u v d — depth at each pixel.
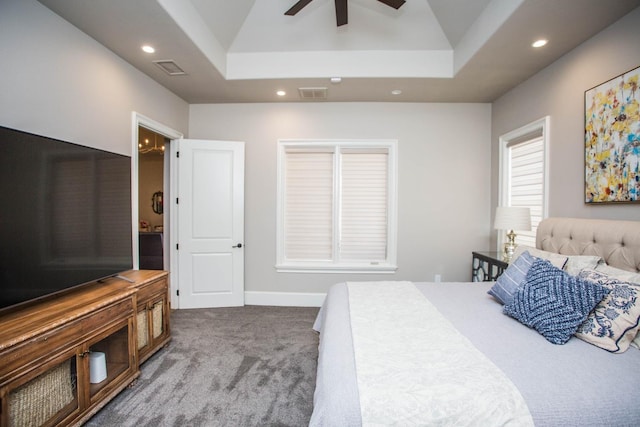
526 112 2.99
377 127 3.69
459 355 1.22
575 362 1.19
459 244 3.68
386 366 1.14
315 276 3.75
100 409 1.74
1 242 1.45
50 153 1.69
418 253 3.71
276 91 3.37
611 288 1.43
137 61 2.64
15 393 1.30
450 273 3.70
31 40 1.83
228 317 3.26
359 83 3.13
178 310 3.49
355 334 1.43
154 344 2.37
